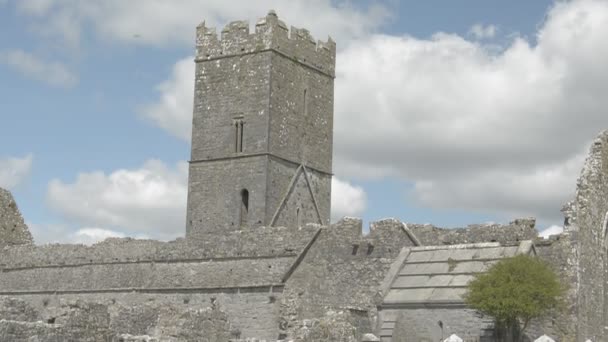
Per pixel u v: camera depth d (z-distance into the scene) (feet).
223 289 228.43
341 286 209.56
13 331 130.52
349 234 211.61
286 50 288.71
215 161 287.48
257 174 279.49
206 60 294.05
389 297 183.21
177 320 163.32
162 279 241.14
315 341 167.84
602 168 199.82
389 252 203.92
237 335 199.93
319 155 298.76
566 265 182.80
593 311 190.39
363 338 164.55
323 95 302.25
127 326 178.40
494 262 177.58
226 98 288.71
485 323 170.30
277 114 284.00
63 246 266.16
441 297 176.14
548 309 170.09
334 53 308.19
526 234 188.75
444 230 199.62
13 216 293.43
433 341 175.22
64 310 146.30
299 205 288.71
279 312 216.33
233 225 281.33
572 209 188.85
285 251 220.43
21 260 273.33
